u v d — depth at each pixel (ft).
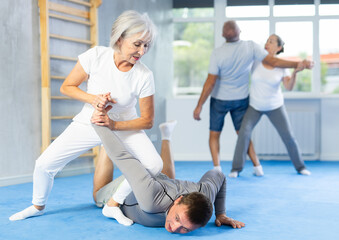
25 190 12.26
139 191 6.83
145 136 7.78
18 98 13.98
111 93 7.38
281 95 14.98
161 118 21.12
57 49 15.42
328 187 12.48
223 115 15.23
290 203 10.07
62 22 15.64
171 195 7.04
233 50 14.20
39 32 14.70
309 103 21.15
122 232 7.36
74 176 15.42
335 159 20.83
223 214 7.91
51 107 15.24
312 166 18.22
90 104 7.70
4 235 7.22
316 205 9.85
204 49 22.44
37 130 14.69
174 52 22.66
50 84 15.14
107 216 8.32
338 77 21.66
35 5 14.55
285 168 17.39
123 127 7.35
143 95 7.55
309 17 21.39
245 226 7.83
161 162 7.60
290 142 15.24
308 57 21.59
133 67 7.37
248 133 14.71
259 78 14.55
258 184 13.03
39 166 7.89
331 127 20.86
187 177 14.96
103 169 9.32
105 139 6.98
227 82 14.74
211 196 7.37
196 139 21.48
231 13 21.98
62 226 7.81
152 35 6.91
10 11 13.66
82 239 6.97
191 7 22.33
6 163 13.53
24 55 14.17
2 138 13.42
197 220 6.28
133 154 7.59
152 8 20.47
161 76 21.09
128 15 6.75
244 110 15.14
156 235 7.16
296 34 21.61
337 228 7.73
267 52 14.44
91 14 16.74
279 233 7.36
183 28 22.49
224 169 17.30
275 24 21.63
